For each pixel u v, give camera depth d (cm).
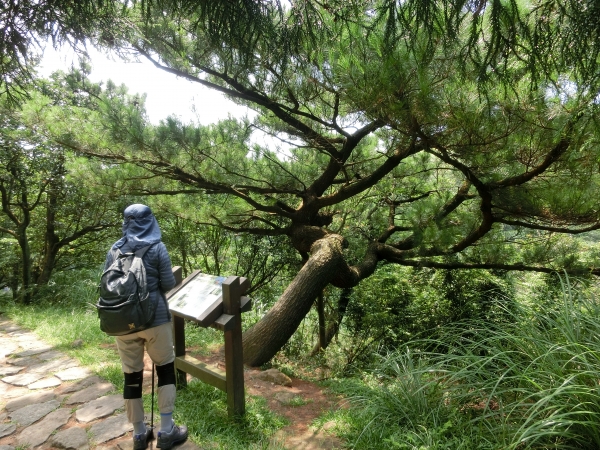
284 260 905
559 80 328
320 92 538
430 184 809
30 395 391
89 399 378
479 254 716
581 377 265
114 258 269
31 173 954
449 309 792
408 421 305
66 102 866
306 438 313
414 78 355
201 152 573
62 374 441
